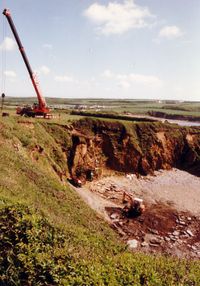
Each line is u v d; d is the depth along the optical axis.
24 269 12.02
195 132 97.06
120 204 57.34
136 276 12.59
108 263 13.67
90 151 74.06
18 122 60.88
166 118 191.12
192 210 57.81
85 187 64.25
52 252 13.29
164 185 73.56
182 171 88.06
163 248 42.25
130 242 42.78
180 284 12.50
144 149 83.44
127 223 49.03
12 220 15.11
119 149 79.88
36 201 26.05
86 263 12.73
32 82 77.62
